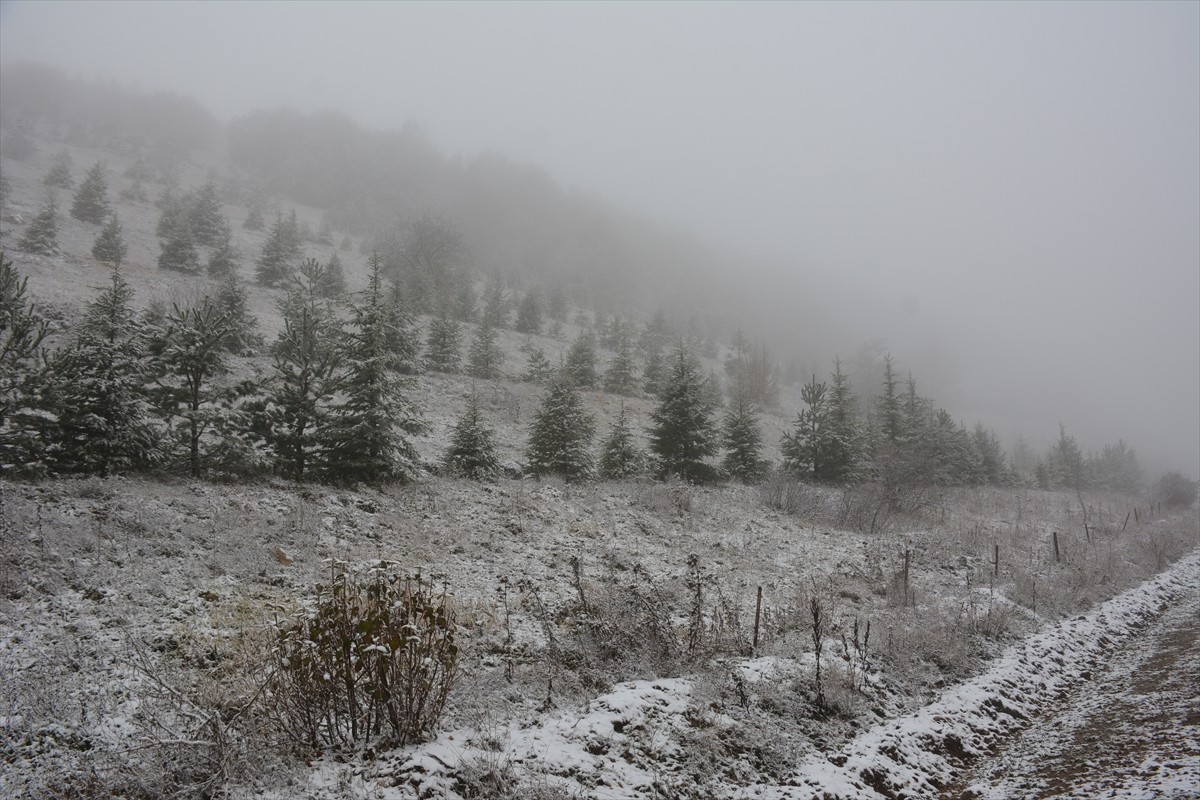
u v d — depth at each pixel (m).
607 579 11.13
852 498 22.27
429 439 23.27
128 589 7.53
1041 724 8.12
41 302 24.97
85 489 10.40
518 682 6.81
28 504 9.17
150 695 5.20
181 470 13.32
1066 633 11.95
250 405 14.25
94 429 11.71
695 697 6.70
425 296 51.00
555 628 8.70
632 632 8.18
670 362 45.31
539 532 14.04
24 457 10.99
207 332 13.55
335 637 5.12
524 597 9.62
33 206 50.66
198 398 13.59
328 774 4.62
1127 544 22.92
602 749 5.44
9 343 11.16
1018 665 9.88
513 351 50.03
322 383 15.43
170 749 4.61
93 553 8.24
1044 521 26.66
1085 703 8.71
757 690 7.25
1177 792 4.97
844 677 8.00
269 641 5.68
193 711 4.78
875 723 7.26
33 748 4.60
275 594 8.25
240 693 5.43
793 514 20.59
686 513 18.33
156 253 48.59
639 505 18.41
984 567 16.33
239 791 4.35
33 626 6.36
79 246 42.91
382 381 15.84
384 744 5.04
